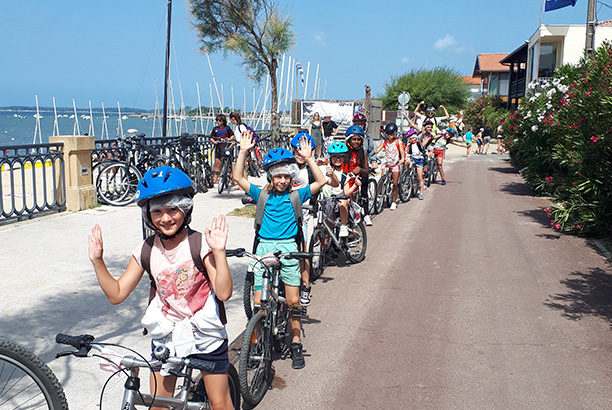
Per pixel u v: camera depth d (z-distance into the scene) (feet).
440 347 16.75
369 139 34.27
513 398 13.79
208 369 9.11
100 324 17.28
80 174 33.88
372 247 29.12
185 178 9.60
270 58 41.45
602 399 13.78
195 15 40.57
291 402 13.50
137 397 9.25
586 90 33.27
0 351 9.16
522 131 53.98
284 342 16.74
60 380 13.78
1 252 24.40
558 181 36.63
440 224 35.32
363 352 16.35
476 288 22.34
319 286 22.48
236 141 42.96
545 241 30.68
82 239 26.89
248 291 15.92
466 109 164.45
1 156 29.09
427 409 13.25
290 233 15.43
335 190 24.25
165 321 9.90
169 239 9.76
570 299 21.09
